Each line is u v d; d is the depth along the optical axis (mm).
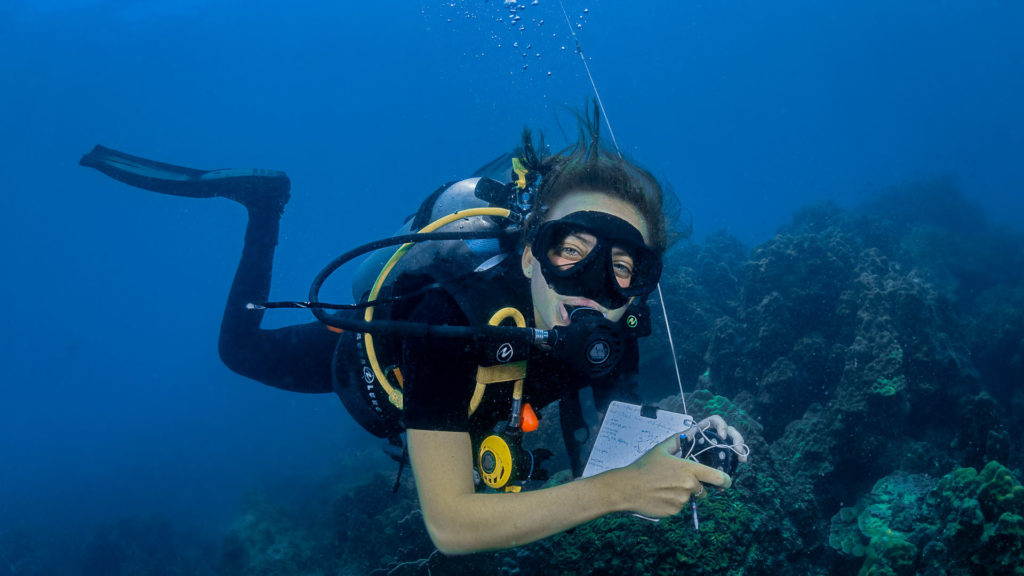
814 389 6793
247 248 3891
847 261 8258
